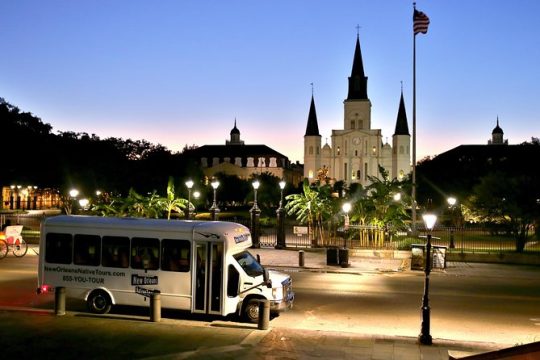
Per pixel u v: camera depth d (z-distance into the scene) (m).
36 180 56.22
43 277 16.30
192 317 15.88
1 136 52.31
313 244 34.72
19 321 14.67
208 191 76.38
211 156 140.38
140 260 15.61
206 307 15.09
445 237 39.97
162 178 67.88
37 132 59.19
